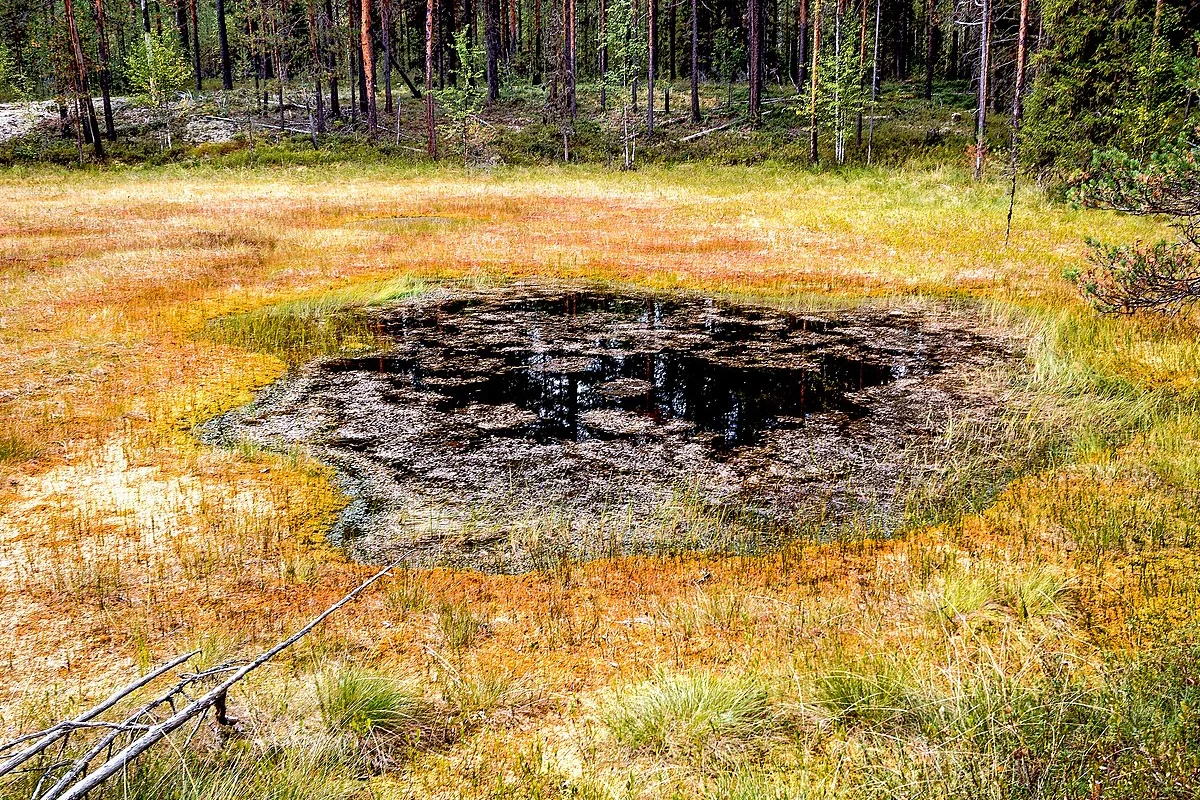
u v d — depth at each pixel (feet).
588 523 18.95
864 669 12.39
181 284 43.73
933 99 132.36
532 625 14.57
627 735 11.18
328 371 30.48
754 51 125.39
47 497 19.48
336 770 10.40
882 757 10.44
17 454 21.83
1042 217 61.26
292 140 123.65
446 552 17.56
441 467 22.17
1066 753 9.56
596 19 174.50
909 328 36.09
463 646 13.83
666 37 171.42
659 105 143.02
